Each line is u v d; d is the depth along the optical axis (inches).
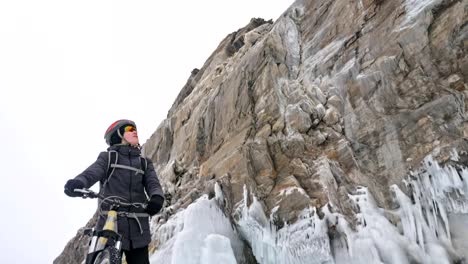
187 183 403.5
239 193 323.9
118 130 152.6
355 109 343.9
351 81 360.2
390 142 310.2
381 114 326.3
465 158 266.4
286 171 321.7
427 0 339.3
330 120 349.7
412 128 303.4
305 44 456.4
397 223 278.7
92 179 129.0
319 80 391.5
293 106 358.9
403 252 258.8
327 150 332.8
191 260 291.4
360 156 322.0
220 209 328.8
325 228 271.9
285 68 412.2
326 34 436.1
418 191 279.7
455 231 260.7
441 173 271.7
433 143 286.8
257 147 343.0
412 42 332.8
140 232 131.4
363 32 384.8
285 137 345.1
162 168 540.7
